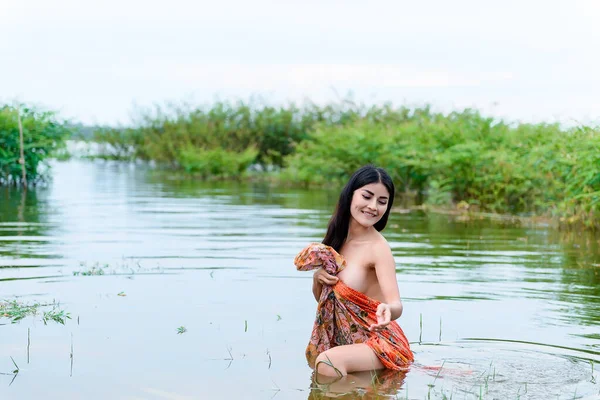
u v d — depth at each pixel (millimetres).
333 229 4770
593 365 4418
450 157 15312
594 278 7156
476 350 4703
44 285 6422
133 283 6555
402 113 24172
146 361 4371
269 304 5824
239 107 31547
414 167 17656
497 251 8945
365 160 20969
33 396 3770
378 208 4648
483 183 15336
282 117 30734
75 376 4086
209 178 27078
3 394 3791
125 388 3910
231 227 10945
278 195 18422
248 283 6621
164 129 33312
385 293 4559
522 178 14297
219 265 7523
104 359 4391
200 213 13188
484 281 6930
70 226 10828
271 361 4426
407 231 10969
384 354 4332
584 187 11234
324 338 4602
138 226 10945
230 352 4578
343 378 4160
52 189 18594
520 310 5766
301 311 5613
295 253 8359
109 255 8102
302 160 23641
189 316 5414
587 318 5539
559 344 4852
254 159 29562
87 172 28438
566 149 12586
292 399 3805
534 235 10625
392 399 3811
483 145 15914
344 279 4645
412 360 4480
